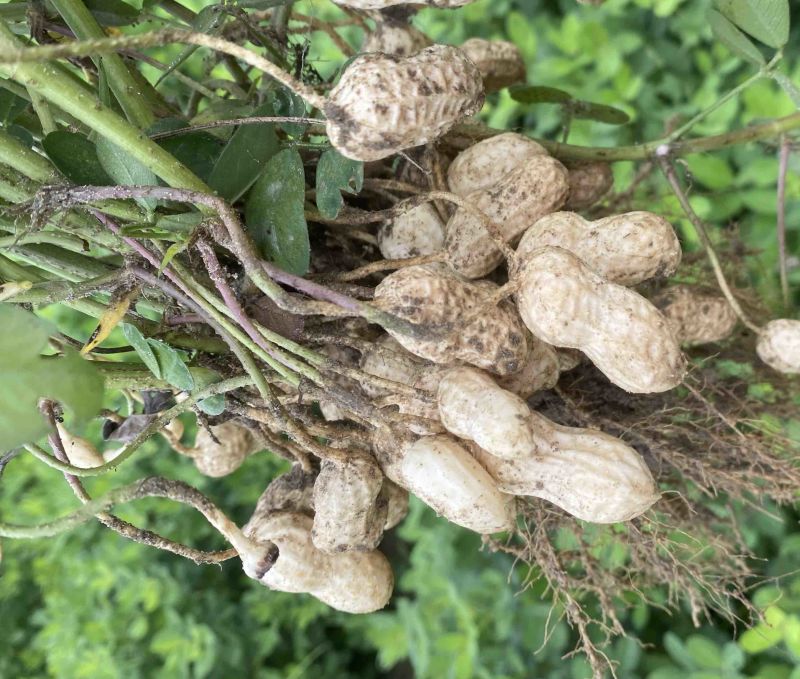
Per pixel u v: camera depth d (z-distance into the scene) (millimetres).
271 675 595
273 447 266
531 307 234
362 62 221
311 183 273
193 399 240
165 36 202
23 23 269
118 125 222
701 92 495
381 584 262
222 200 219
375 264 251
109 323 233
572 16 515
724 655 421
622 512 235
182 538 594
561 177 256
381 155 226
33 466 597
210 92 294
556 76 521
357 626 623
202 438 292
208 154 251
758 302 316
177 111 286
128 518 582
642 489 234
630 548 288
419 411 244
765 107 457
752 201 454
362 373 232
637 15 538
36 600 643
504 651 508
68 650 578
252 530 261
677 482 305
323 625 627
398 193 275
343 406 240
